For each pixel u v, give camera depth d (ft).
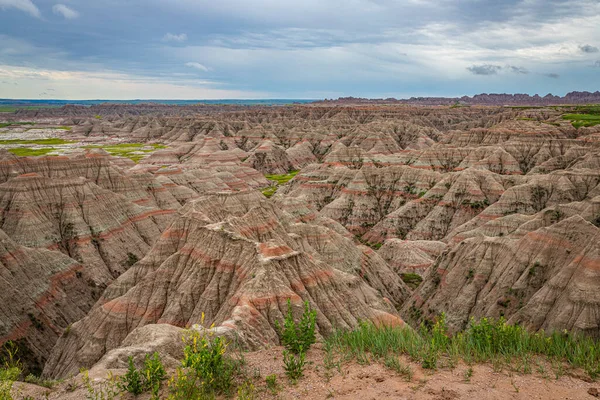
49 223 253.44
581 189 323.57
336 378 51.83
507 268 181.27
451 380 50.44
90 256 246.88
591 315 138.21
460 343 60.54
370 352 60.39
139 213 300.40
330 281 152.76
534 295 160.56
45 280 202.39
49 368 156.15
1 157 319.06
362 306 152.76
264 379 51.88
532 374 52.16
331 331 126.11
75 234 253.44
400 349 60.59
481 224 317.42
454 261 209.87
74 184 277.44
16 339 168.76
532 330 150.61
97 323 159.74
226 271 151.02
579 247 163.84
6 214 248.93
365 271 229.45
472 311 180.96
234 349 66.33
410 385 49.37
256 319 111.96
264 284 129.08
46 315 188.75
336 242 230.48
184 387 47.19
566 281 153.89
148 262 191.11
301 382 50.90
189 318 149.28
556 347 58.39
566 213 220.64
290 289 131.95
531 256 175.94
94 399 48.47
